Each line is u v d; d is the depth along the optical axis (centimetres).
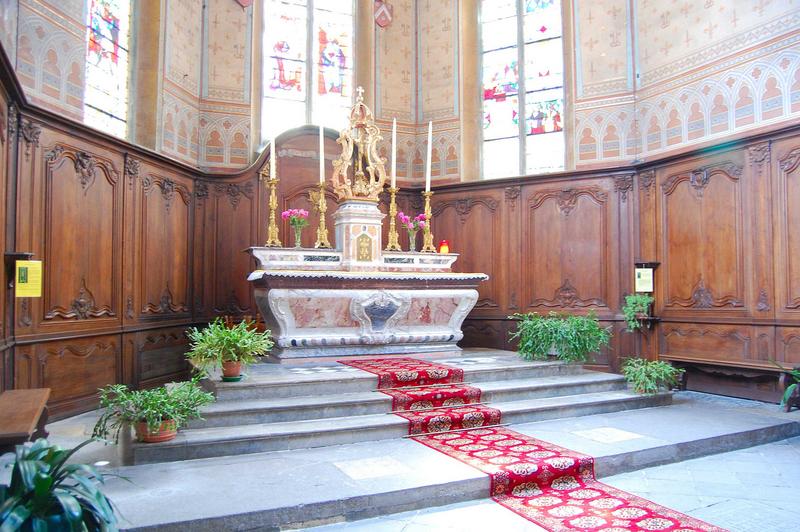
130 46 819
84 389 664
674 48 841
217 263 914
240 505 359
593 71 941
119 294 730
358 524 369
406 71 1076
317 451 483
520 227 971
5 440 323
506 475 424
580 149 946
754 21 728
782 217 684
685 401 714
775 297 689
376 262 800
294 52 1023
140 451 446
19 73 604
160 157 800
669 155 820
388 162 1055
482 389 618
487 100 1055
